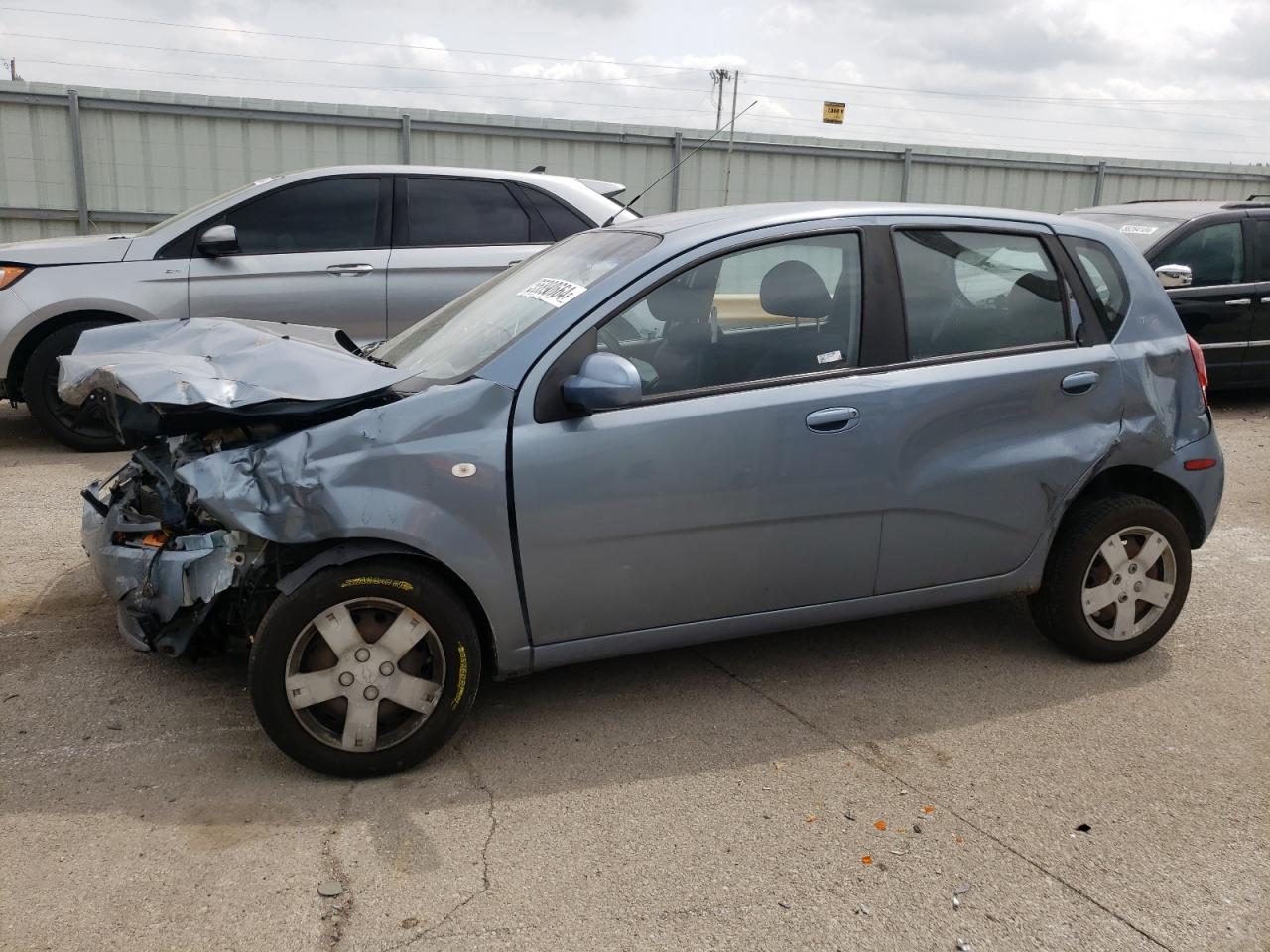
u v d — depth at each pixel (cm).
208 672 384
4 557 492
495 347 338
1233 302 885
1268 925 261
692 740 346
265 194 719
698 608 349
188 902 260
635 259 346
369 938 249
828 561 359
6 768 318
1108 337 393
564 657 338
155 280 689
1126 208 978
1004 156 2012
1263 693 388
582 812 303
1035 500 381
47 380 678
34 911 254
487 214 760
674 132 1792
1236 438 835
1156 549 400
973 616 455
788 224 358
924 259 372
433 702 319
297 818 297
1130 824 303
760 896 267
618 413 329
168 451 347
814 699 376
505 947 247
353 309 726
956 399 363
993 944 252
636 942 249
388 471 305
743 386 343
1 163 1512
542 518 320
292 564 317
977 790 319
